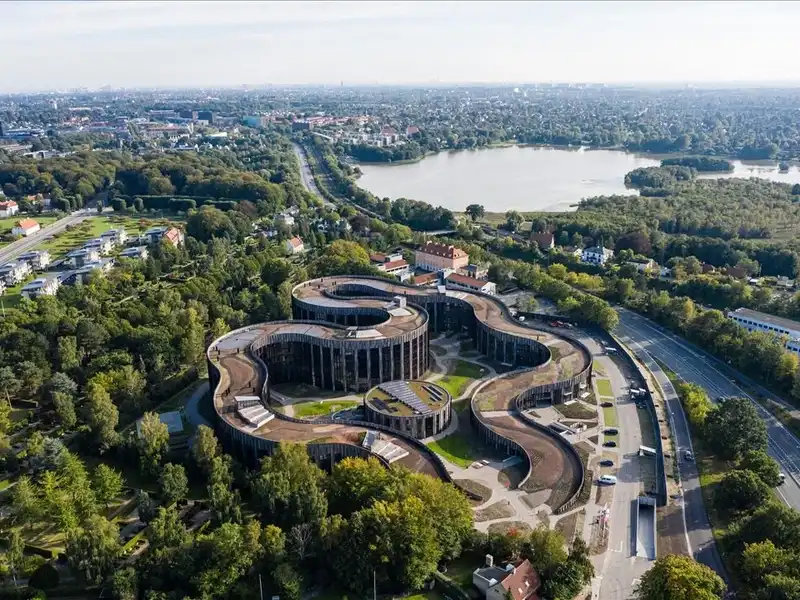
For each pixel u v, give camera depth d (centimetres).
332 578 16788
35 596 15938
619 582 16875
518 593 15538
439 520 17262
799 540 16862
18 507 18562
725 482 19962
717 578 15188
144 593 15800
